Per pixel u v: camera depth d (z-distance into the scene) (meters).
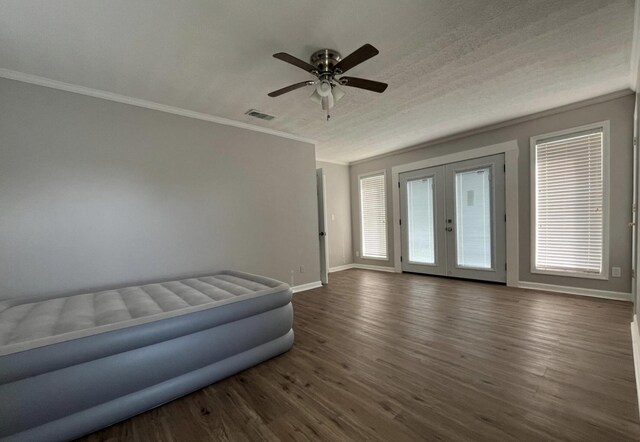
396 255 5.58
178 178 3.14
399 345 2.36
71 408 1.43
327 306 3.52
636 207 2.52
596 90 3.02
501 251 4.16
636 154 2.54
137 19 1.71
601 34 2.01
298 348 2.38
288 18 1.75
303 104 3.08
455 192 4.65
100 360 1.51
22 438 1.31
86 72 2.32
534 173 3.79
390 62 2.31
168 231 3.07
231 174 3.58
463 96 3.01
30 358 1.33
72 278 2.52
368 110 3.30
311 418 1.53
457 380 1.82
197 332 1.85
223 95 2.82
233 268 3.60
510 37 2.02
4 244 2.25
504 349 2.20
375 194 5.94
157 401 1.66
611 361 1.96
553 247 3.69
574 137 3.45
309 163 4.52
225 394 1.79
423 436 1.37
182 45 1.99
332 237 6.05
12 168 2.28
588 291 3.45
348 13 1.72
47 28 1.77
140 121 2.89
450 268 4.79
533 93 3.02
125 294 2.38
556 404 1.55
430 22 1.83
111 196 2.72
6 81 2.26
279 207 4.10
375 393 1.72
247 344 2.07
